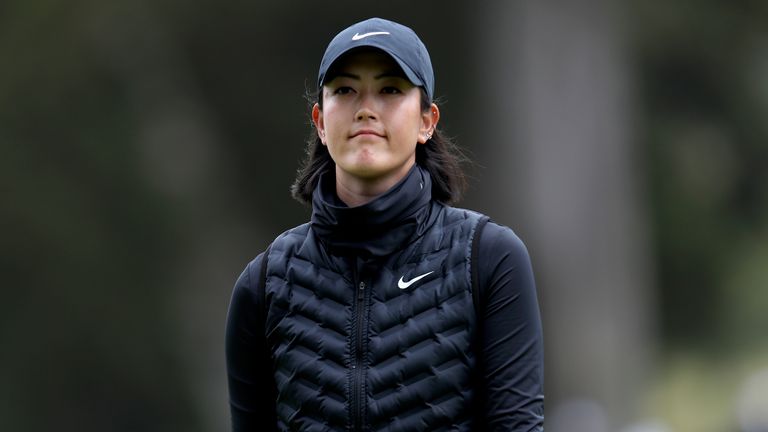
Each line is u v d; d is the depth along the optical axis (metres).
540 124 80.56
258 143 87.69
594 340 79.12
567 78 80.75
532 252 79.69
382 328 12.43
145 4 83.56
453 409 12.40
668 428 94.56
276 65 87.06
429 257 12.57
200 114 87.00
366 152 12.55
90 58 83.44
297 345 12.66
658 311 94.88
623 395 79.31
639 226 84.31
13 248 79.62
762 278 100.56
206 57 86.56
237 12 84.69
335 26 85.00
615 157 82.62
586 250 80.31
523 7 80.62
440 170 13.19
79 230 80.50
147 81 85.50
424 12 82.31
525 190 80.44
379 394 12.36
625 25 86.06
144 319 81.44
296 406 12.63
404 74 12.53
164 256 82.88
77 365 80.19
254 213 87.75
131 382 80.94
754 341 100.88
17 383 79.50
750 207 101.38
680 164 96.62
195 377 82.31
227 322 13.20
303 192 13.43
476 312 12.48
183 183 85.62
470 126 82.31
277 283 12.80
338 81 12.63
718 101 99.44
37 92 82.06
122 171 82.88
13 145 80.75
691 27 94.44
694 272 99.44
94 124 83.50
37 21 81.25
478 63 81.88
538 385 12.57
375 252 12.49
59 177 81.56
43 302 79.81
